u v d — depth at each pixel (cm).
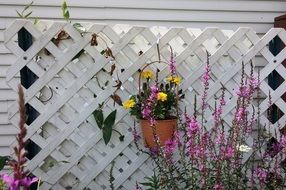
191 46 216
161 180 185
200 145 163
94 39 204
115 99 215
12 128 280
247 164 195
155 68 218
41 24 205
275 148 196
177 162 203
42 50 207
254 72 226
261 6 279
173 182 178
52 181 221
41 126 212
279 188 184
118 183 227
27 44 204
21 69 203
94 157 225
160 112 201
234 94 226
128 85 216
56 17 269
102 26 205
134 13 274
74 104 214
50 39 201
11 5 264
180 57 216
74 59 209
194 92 223
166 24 278
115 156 223
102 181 228
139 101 206
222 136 177
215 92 224
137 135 211
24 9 242
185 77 220
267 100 229
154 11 275
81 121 215
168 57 217
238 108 185
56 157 219
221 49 218
